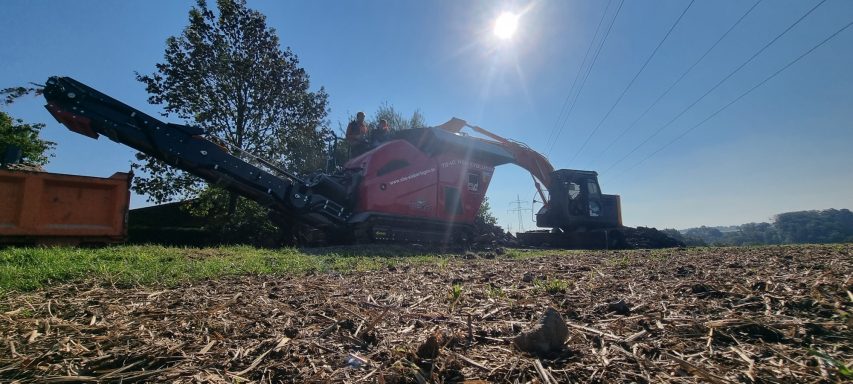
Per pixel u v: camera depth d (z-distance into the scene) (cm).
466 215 1489
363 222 1198
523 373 206
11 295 405
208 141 1094
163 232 1457
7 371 215
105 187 937
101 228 923
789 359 210
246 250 962
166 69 1580
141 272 528
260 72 1697
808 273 434
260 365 225
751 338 244
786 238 4250
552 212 2003
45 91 919
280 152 1739
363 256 919
